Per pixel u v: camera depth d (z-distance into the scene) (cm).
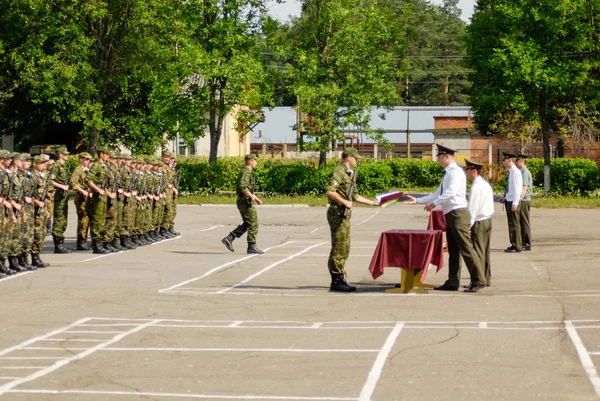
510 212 2095
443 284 1547
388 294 1442
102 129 4516
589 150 6431
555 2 4141
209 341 1066
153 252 2136
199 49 4291
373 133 4534
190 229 2825
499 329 1111
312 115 4534
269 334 1105
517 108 4228
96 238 2095
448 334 1082
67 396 818
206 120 4469
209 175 4303
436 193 1483
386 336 1077
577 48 4225
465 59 4581
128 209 2178
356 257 2027
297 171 4294
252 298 1414
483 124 6494
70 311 1294
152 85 4706
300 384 848
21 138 5688
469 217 1455
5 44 4591
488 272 1510
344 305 1332
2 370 927
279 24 4484
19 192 1709
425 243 1427
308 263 1906
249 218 2092
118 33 4469
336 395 804
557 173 4466
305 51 4444
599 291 1438
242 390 828
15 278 1658
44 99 4962
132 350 1019
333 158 5831
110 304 1357
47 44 4662
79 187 2080
